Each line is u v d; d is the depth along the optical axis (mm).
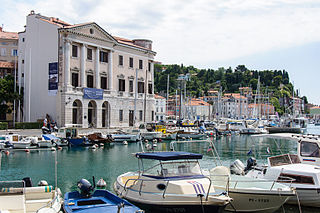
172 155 15805
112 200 14805
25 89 65125
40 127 58688
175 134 58750
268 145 51625
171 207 14195
